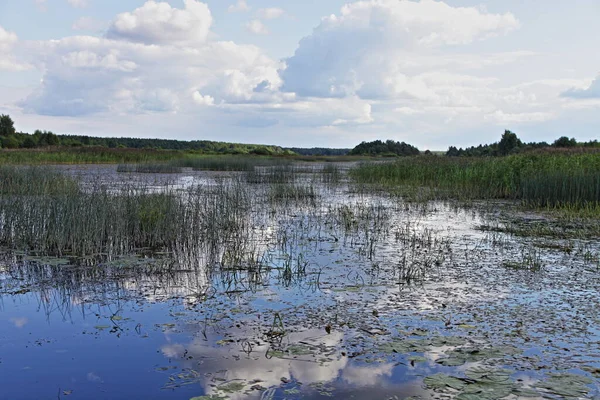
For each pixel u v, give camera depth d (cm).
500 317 538
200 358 438
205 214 1098
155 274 718
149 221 968
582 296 612
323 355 443
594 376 403
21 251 859
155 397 371
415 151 6681
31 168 1642
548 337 483
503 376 399
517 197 1677
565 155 2169
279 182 2220
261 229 1077
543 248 888
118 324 521
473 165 2053
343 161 5303
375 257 820
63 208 936
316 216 1265
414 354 445
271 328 507
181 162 3434
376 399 368
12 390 384
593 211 1285
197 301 596
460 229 1083
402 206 1465
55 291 637
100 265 768
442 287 651
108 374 409
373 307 571
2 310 565
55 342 475
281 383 392
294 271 730
